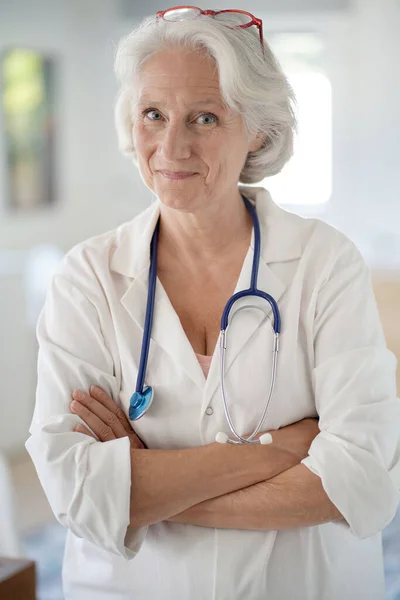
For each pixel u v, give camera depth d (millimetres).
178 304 1817
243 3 7414
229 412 1733
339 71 7293
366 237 6719
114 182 8148
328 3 7199
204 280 1817
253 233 1826
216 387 1727
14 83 7012
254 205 1904
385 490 1647
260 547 1702
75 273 1847
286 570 1711
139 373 1752
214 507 1676
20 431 5074
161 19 1690
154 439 1767
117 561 1775
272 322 1761
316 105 7410
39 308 5371
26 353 5109
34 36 7246
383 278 5020
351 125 7328
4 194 6945
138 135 1674
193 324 1804
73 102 7816
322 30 7301
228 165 1674
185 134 1628
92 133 8070
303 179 7527
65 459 1674
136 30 1725
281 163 1846
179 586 1729
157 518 1659
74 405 1743
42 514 4176
